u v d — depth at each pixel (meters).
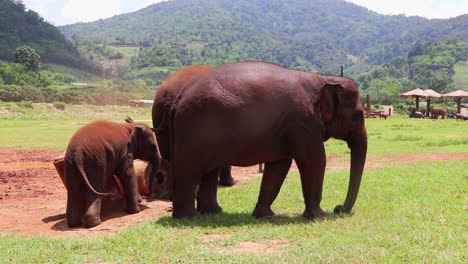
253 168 16.31
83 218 7.98
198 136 7.68
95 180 8.09
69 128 37.88
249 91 7.63
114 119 61.28
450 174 12.92
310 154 7.85
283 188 11.20
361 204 9.12
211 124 7.61
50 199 10.73
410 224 7.34
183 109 7.80
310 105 7.82
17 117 58.12
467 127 39.81
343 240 6.41
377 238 6.47
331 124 8.17
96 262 5.77
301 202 9.64
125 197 9.09
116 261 5.78
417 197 9.73
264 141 7.71
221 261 5.61
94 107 82.75
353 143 8.54
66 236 7.23
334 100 8.07
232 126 7.59
